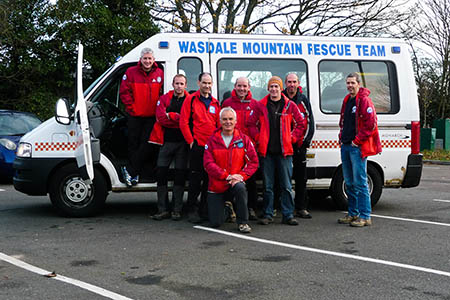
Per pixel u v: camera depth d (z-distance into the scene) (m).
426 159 19.22
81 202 7.05
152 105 6.84
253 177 6.93
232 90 7.21
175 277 4.42
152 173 7.14
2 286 4.18
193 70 7.27
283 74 7.53
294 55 7.57
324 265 4.80
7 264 4.82
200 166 6.67
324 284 4.23
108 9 17.73
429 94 24.75
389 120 7.72
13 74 17.16
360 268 4.70
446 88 24.27
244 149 6.34
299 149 6.87
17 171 7.05
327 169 7.57
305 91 7.56
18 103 17.44
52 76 18.00
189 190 6.77
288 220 6.71
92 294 3.99
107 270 4.63
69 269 4.66
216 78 7.30
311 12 21.16
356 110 6.43
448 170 15.73
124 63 7.13
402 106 7.79
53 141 6.90
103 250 5.34
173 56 7.22
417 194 9.88
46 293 4.01
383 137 7.70
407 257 5.09
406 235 6.08
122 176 7.05
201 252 5.27
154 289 4.11
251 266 4.76
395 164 7.71
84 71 17.31
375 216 7.37
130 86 6.80
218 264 4.82
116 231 6.26
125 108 7.06
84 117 6.18
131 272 4.57
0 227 6.46
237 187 6.17
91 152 6.27
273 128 6.48
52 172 7.06
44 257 5.07
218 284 4.23
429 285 4.22
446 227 6.56
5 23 16.42
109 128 7.07
